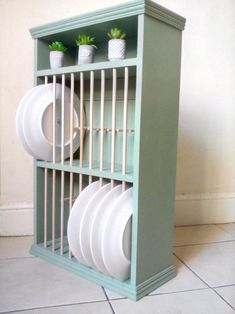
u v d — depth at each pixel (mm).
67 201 1428
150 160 1036
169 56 1070
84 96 1435
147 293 1048
